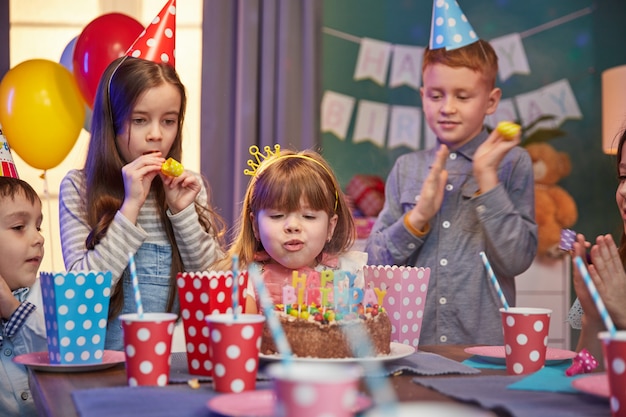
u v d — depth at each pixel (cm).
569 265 341
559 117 366
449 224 210
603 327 137
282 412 67
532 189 214
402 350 118
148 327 100
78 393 94
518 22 367
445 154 200
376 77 360
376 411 70
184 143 320
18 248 167
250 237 169
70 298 114
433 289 208
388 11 362
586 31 371
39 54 311
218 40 304
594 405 86
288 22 308
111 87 164
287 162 163
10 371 158
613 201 365
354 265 170
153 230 168
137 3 318
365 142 359
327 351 110
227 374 95
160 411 84
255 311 146
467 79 207
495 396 91
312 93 309
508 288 211
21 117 230
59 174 305
